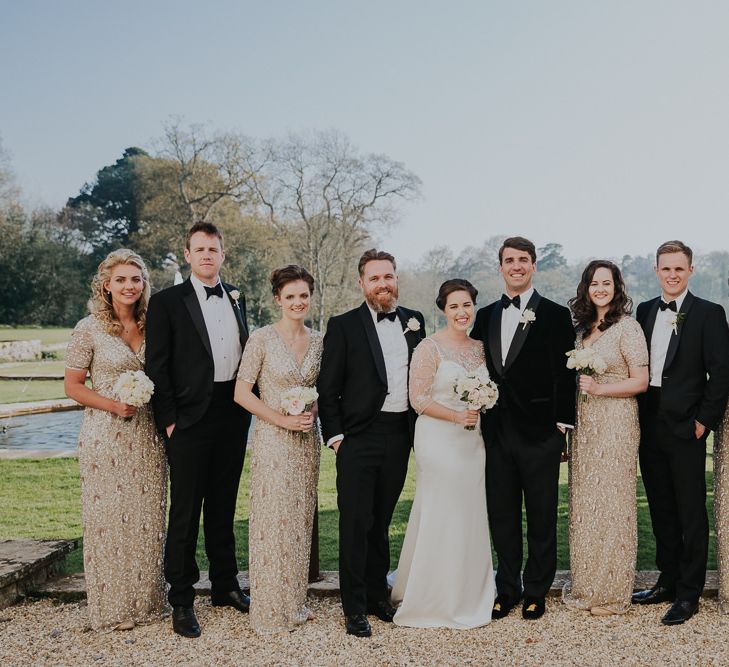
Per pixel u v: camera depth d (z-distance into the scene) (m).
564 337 3.78
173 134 37.19
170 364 3.62
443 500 3.67
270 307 37.78
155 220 39.78
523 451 3.71
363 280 3.77
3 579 3.80
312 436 3.73
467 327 3.78
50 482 7.42
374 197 35.09
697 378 3.67
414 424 3.79
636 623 3.60
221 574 3.87
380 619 3.75
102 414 3.61
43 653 3.33
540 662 3.18
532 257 3.82
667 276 3.75
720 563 3.75
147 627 3.63
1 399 16.47
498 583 3.91
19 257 43.69
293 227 36.69
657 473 3.81
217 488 3.79
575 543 3.84
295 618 3.61
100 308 3.67
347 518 3.62
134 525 3.61
